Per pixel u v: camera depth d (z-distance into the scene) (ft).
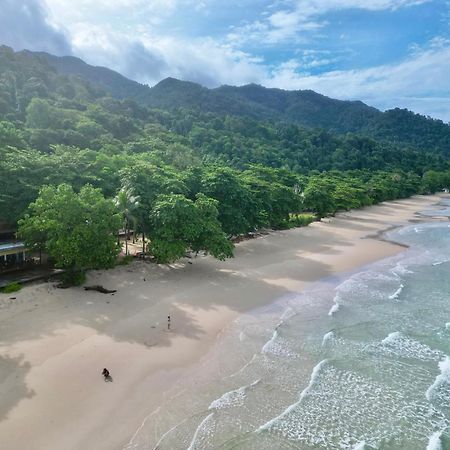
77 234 113.91
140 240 174.29
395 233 238.27
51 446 57.21
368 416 69.92
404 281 144.77
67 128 295.07
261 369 81.66
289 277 142.20
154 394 70.85
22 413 63.26
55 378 72.74
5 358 77.97
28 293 109.91
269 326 101.71
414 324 108.37
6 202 135.95
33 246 120.57
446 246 204.64
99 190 130.72
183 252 134.21
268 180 264.31
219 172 181.57
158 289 121.39
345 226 254.88
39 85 389.19
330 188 320.29
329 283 139.03
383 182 444.55
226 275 139.44
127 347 85.40
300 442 62.54
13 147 172.96
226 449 59.52
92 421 62.80
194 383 75.00
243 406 69.62
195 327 97.66
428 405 73.67
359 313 114.42
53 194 122.01
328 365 85.30
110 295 113.80
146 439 59.93
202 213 143.02
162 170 176.76
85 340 86.89
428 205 404.16
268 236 208.03
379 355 90.89
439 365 87.61
